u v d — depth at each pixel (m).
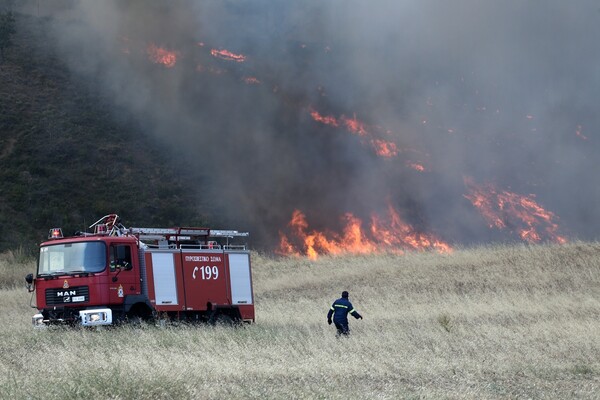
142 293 37.69
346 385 21.47
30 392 18.17
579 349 28.70
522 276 56.53
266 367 23.91
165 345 29.17
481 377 23.39
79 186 112.62
